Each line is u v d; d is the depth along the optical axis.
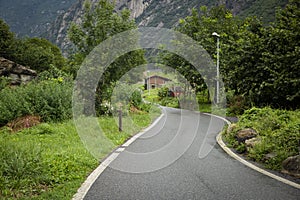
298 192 5.18
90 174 6.29
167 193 5.16
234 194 5.11
